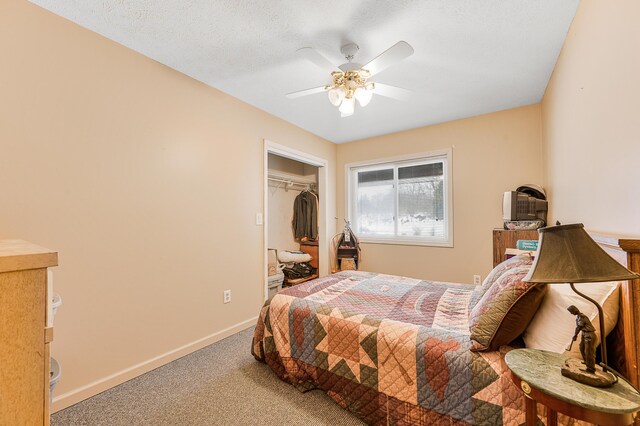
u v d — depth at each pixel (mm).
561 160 2162
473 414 1174
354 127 3760
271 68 2289
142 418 1563
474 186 3377
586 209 1609
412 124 3639
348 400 1547
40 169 1596
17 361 721
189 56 2117
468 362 1219
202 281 2477
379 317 1596
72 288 1713
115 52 1929
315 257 4629
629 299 912
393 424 1372
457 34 1858
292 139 3602
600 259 779
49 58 1634
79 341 1738
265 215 3131
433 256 3666
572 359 906
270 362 1946
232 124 2785
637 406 705
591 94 1463
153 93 2145
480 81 2516
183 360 2221
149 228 2104
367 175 4348
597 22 1364
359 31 1827
